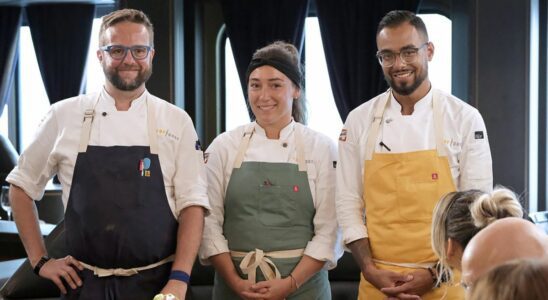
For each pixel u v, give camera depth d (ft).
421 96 8.15
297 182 8.42
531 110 16.02
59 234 10.31
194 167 7.78
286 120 8.70
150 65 7.68
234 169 8.57
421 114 8.09
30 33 21.93
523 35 15.88
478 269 4.30
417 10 17.94
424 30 8.05
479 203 6.00
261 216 8.38
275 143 8.58
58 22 21.59
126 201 7.33
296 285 8.20
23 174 7.69
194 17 18.81
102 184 7.35
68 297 7.60
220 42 19.47
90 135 7.53
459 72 17.67
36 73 22.61
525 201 15.81
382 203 8.00
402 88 7.99
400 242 7.89
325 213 8.50
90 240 7.37
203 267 10.96
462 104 8.12
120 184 7.36
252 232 8.36
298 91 8.85
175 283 7.30
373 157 8.13
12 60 21.86
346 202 8.29
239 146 8.66
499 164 16.03
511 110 15.96
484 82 16.10
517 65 15.92
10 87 22.06
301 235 8.43
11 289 10.52
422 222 7.82
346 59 18.33
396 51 7.93
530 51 15.88
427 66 8.12
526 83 15.87
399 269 7.91
